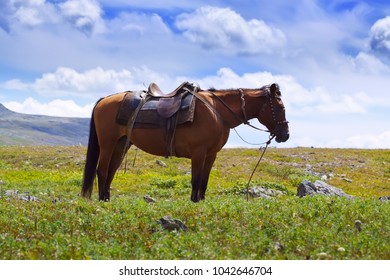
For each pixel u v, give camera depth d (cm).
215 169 3512
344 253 992
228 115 1603
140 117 1639
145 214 1301
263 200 1594
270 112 1617
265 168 3609
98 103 1755
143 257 950
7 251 975
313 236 1087
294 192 2545
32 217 1256
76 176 2973
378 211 1390
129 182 2869
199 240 1049
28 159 3762
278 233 1117
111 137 1708
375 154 4472
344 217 1294
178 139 1588
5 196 1680
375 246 1031
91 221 1201
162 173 3325
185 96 1602
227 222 1199
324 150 4794
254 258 950
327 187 2178
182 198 2228
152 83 1711
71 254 948
